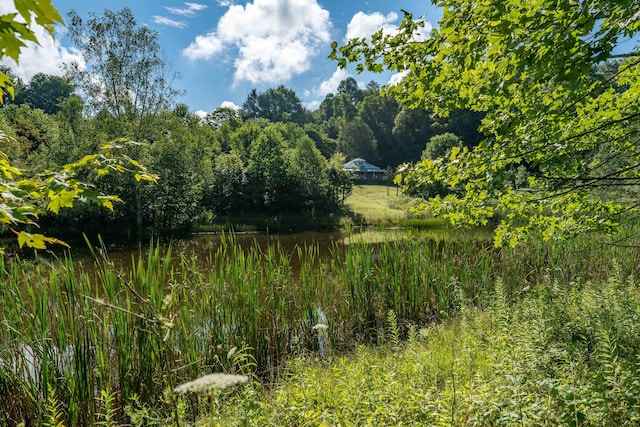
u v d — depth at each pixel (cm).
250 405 321
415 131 8162
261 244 2384
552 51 309
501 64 335
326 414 321
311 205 3788
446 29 372
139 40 2717
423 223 2984
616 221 564
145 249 2167
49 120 4569
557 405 285
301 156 4138
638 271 889
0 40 152
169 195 2933
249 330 706
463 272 969
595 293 598
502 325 499
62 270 604
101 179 2666
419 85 505
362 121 9050
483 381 343
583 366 366
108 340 542
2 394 490
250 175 3784
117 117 2797
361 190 5378
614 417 280
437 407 306
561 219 602
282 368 629
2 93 204
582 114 527
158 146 2916
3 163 241
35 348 517
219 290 718
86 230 2739
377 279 932
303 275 863
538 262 1009
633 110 483
